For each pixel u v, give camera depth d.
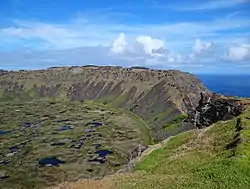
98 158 133.75
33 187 103.44
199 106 111.69
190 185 33.28
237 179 32.84
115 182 42.34
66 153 140.25
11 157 133.12
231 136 49.41
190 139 60.88
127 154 141.50
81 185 46.12
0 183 106.06
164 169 45.41
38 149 145.88
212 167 37.69
